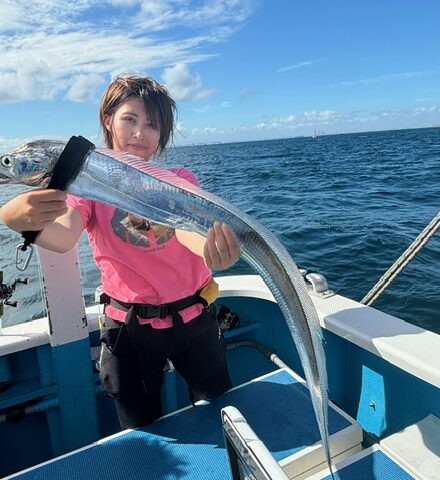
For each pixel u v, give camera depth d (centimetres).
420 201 1412
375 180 2073
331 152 5378
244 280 287
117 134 180
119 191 135
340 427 180
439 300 606
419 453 167
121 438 181
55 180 125
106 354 188
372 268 762
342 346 229
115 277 182
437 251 802
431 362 175
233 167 3262
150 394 188
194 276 186
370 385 216
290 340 264
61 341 217
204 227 146
